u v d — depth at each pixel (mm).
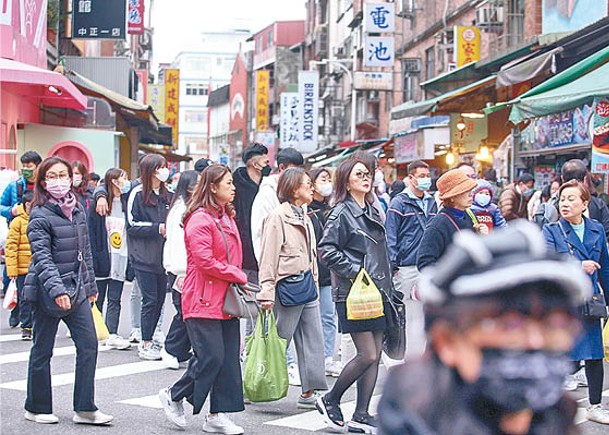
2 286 26297
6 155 34500
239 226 16250
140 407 14500
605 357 13461
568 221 13523
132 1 64438
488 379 3615
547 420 3699
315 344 14297
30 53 36531
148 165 18125
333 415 13008
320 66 120750
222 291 12516
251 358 13789
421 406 3744
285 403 14938
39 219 12625
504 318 3547
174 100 91750
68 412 14062
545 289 3521
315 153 81625
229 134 188125
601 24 26219
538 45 31938
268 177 15758
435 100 35969
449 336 3664
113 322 19656
